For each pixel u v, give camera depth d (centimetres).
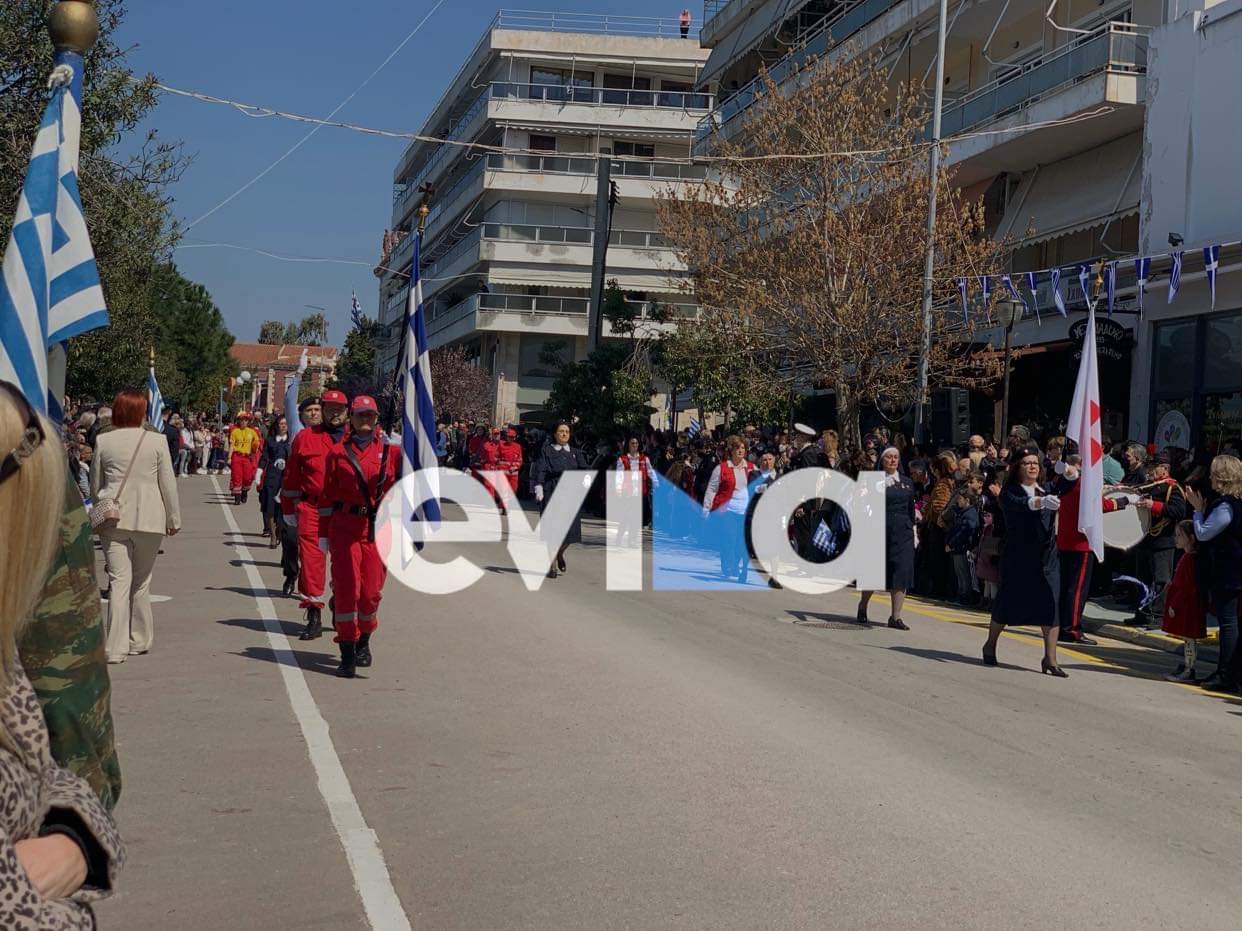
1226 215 2030
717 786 642
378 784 631
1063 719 870
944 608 1576
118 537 941
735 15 4034
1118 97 2223
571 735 746
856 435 2450
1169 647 1320
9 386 195
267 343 14912
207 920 446
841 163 2473
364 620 925
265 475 1912
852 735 773
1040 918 473
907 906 479
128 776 636
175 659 964
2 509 190
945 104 3108
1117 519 1363
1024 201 2708
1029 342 2509
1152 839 587
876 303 2378
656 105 5672
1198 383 2073
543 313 5716
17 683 194
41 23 1494
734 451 1758
